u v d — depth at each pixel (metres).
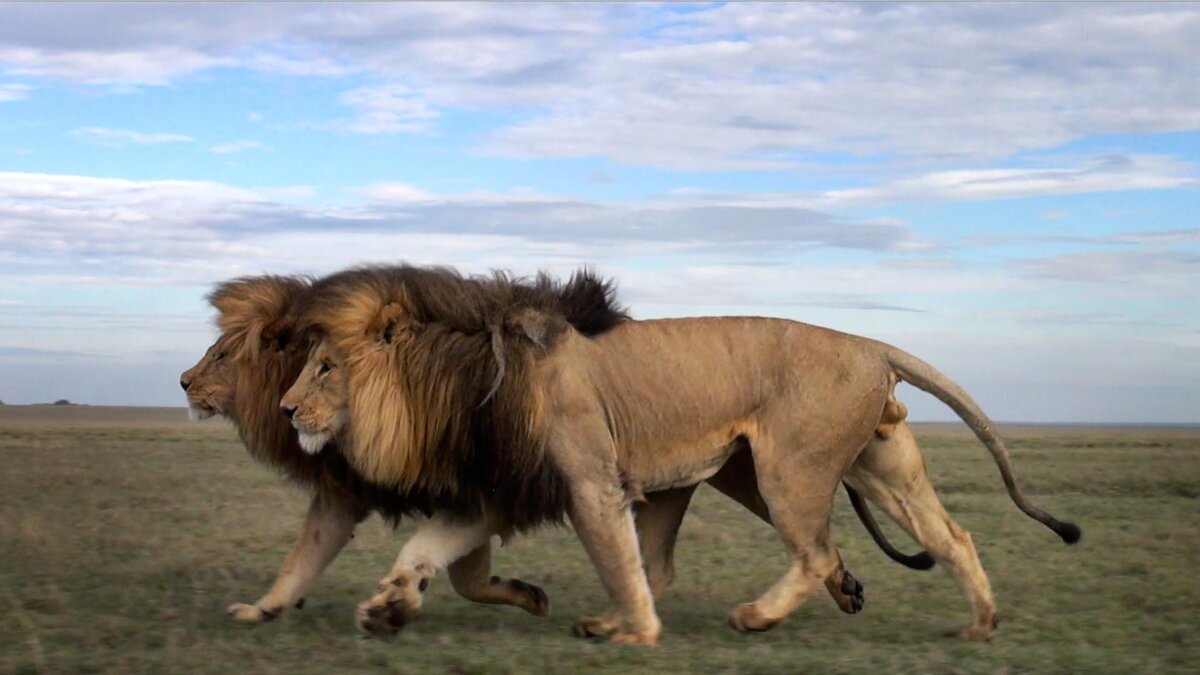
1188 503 16.95
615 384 7.84
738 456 8.59
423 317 7.81
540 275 8.01
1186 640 7.77
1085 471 22.11
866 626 8.44
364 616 7.50
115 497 16.08
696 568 10.82
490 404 7.61
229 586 9.56
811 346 8.02
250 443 8.41
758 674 6.62
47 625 7.77
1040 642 7.79
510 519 7.76
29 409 95.38
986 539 12.78
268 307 8.30
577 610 9.01
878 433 8.20
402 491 7.85
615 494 7.71
